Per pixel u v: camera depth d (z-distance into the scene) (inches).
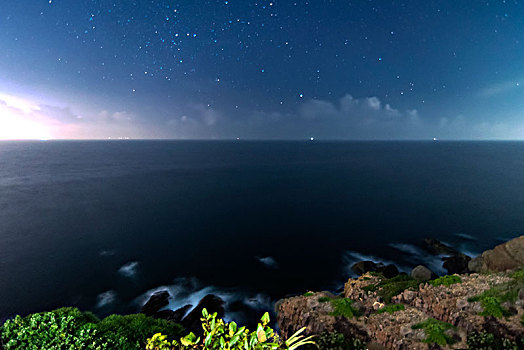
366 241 1621.6
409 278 823.1
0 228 1876.2
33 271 1283.2
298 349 557.6
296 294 1072.8
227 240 1679.4
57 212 2266.2
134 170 4916.3
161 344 145.4
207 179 3939.5
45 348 391.2
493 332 500.4
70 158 7431.1
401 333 536.1
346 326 593.9
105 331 465.1
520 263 869.2
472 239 1628.9
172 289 1112.8
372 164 5890.8
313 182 3683.6
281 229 1870.1
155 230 1856.5
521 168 5108.3
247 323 890.7
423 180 3774.6
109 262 1375.5
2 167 5246.1
